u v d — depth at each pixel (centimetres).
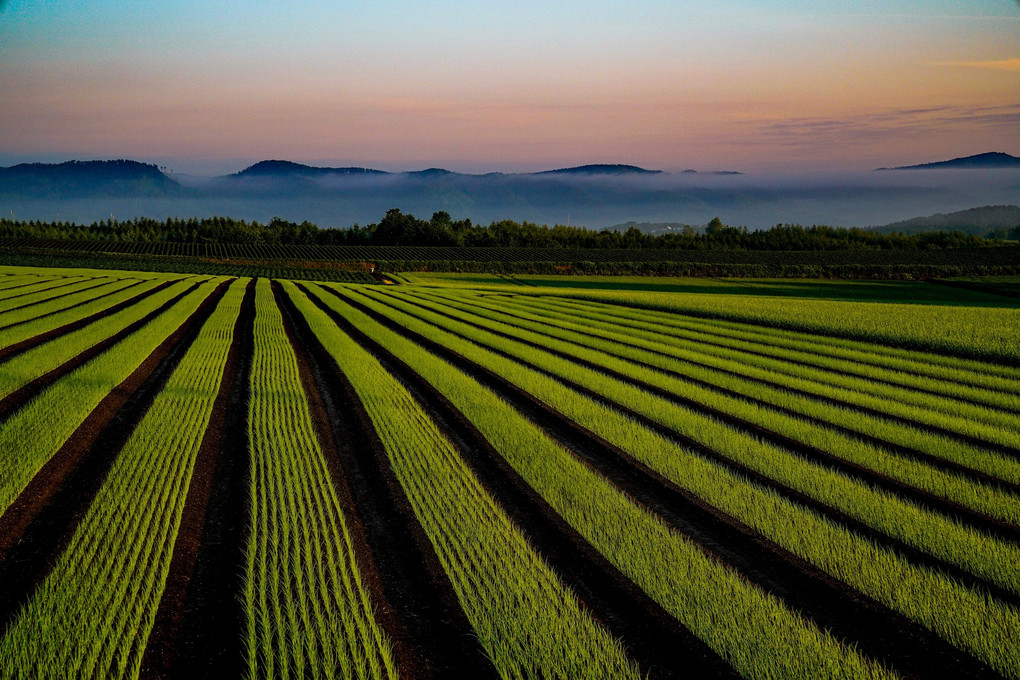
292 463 1309
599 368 2472
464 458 1377
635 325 3744
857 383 2259
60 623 751
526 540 1010
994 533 1091
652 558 933
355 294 5400
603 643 741
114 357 2253
